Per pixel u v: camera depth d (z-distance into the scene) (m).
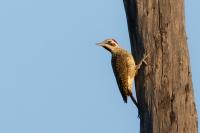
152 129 12.27
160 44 12.53
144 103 12.63
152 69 12.53
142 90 12.74
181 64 12.41
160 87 12.38
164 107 12.26
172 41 12.49
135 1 12.81
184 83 12.30
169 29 12.53
